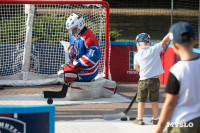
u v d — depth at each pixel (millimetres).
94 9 14281
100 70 14148
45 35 14383
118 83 14266
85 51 10898
